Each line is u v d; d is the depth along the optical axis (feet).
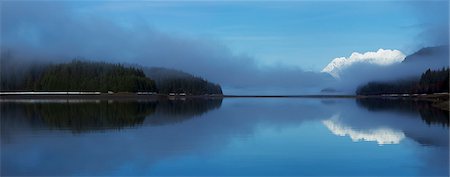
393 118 142.51
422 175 50.80
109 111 186.39
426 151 67.05
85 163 58.08
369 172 52.44
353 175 51.11
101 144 75.97
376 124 117.50
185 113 175.01
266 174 51.65
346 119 138.21
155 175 51.26
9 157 62.49
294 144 75.46
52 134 91.04
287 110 204.23
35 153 65.92
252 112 185.06
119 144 75.72
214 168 54.85
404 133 92.68
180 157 62.44
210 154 64.75
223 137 86.12
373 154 64.49
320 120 133.69
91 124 116.78
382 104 297.94
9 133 92.84
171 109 213.05
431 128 103.96
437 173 51.65
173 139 83.25
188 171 53.21
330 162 58.44
